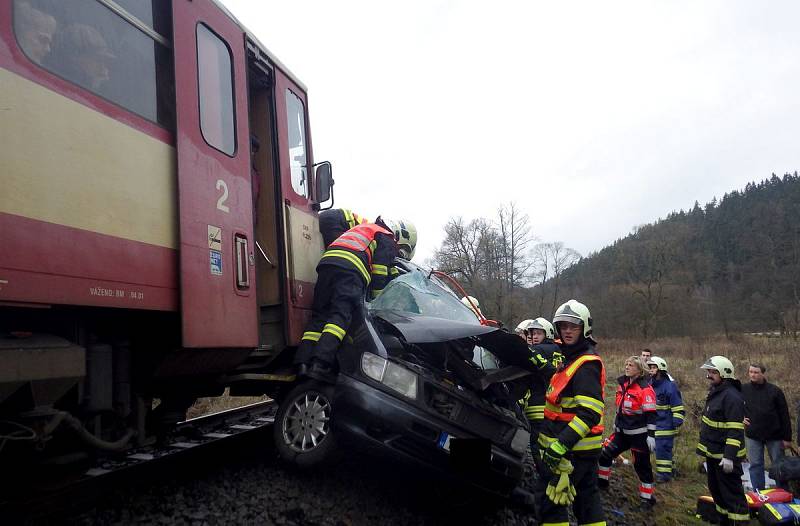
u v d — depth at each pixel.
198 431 6.31
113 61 3.53
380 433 4.30
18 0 2.92
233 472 4.72
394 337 4.65
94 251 3.19
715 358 6.14
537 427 5.40
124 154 3.48
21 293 2.76
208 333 3.99
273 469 4.84
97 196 3.25
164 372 3.98
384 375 4.31
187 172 3.96
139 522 3.67
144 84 3.77
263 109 5.48
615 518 5.73
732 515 5.77
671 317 37.03
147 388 4.20
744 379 17.69
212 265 4.11
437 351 4.82
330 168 6.03
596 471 4.05
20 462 3.50
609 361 26.59
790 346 25.33
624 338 37.66
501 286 36.88
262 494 4.34
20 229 2.79
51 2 3.12
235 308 4.32
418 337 4.44
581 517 4.02
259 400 10.21
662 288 37.62
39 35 3.02
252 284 4.59
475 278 37.38
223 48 4.61
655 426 7.54
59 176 3.02
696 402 12.59
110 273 3.28
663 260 38.12
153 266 3.61
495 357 5.21
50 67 3.07
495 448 4.52
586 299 41.75
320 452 4.57
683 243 39.69
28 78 2.91
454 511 4.91
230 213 4.41
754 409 7.66
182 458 4.82
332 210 6.18
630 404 6.50
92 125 3.27
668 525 5.91
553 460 3.74
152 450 5.47
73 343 3.30
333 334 4.52
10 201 2.75
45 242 2.91
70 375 3.17
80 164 3.16
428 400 4.43
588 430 3.80
